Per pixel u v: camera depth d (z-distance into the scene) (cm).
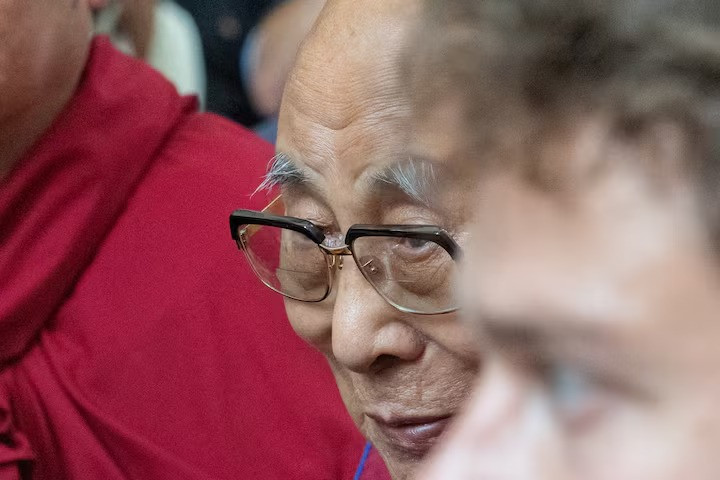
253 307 285
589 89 70
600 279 70
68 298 298
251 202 287
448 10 81
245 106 583
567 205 72
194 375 283
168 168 309
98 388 286
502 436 77
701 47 67
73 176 292
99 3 319
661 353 69
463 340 172
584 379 74
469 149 78
